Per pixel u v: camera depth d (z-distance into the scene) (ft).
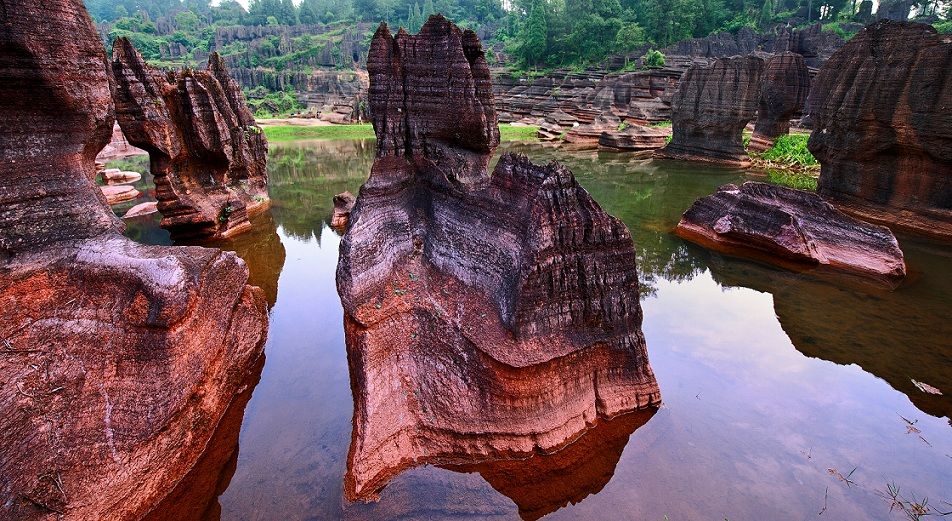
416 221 39.93
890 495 27.68
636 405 34.12
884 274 55.77
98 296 31.35
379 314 34.09
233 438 33.35
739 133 133.18
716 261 63.31
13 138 30.66
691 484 28.53
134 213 84.89
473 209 36.19
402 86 39.27
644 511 26.76
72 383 28.37
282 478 29.50
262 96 347.77
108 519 25.30
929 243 66.18
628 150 167.43
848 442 31.83
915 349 42.34
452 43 37.14
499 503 27.20
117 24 483.51
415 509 26.50
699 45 278.67
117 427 27.68
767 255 64.90
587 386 33.14
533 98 274.36
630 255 33.24
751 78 126.72
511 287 31.86
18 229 30.58
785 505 27.04
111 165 139.74
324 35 467.93
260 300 51.34
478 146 38.63
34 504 23.86
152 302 30.40
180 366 30.27
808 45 238.48
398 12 556.51
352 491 27.02
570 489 28.32
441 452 30.17
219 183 78.48
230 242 73.87
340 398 37.14
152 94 64.85
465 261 35.68
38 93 31.24
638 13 346.33
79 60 33.63
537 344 30.94
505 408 30.53
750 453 30.91
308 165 148.66
